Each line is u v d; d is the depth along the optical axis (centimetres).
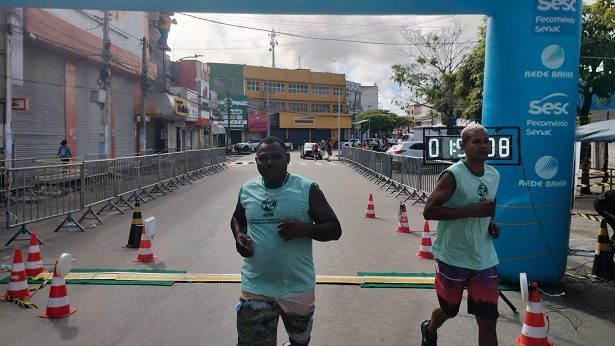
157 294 604
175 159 1873
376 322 525
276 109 8356
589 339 484
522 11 599
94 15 2338
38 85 1878
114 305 565
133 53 2927
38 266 670
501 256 618
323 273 705
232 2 664
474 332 496
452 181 380
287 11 682
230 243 889
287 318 345
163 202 1434
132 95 2975
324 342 475
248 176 2344
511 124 610
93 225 1035
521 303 571
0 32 1502
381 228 1058
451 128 639
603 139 1070
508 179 609
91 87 2350
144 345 462
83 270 702
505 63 612
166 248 848
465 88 2306
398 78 3353
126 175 1311
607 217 674
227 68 8075
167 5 668
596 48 1600
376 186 1922
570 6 597
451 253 388
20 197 866
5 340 470
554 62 597
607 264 669
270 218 333
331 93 8850
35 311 543
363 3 658
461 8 639
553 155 602
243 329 333
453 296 392
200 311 549
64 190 989
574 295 605
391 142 5519
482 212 370
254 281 338
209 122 5312
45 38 1809
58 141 2027
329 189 1816
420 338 486
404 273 705
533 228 604
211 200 1479
